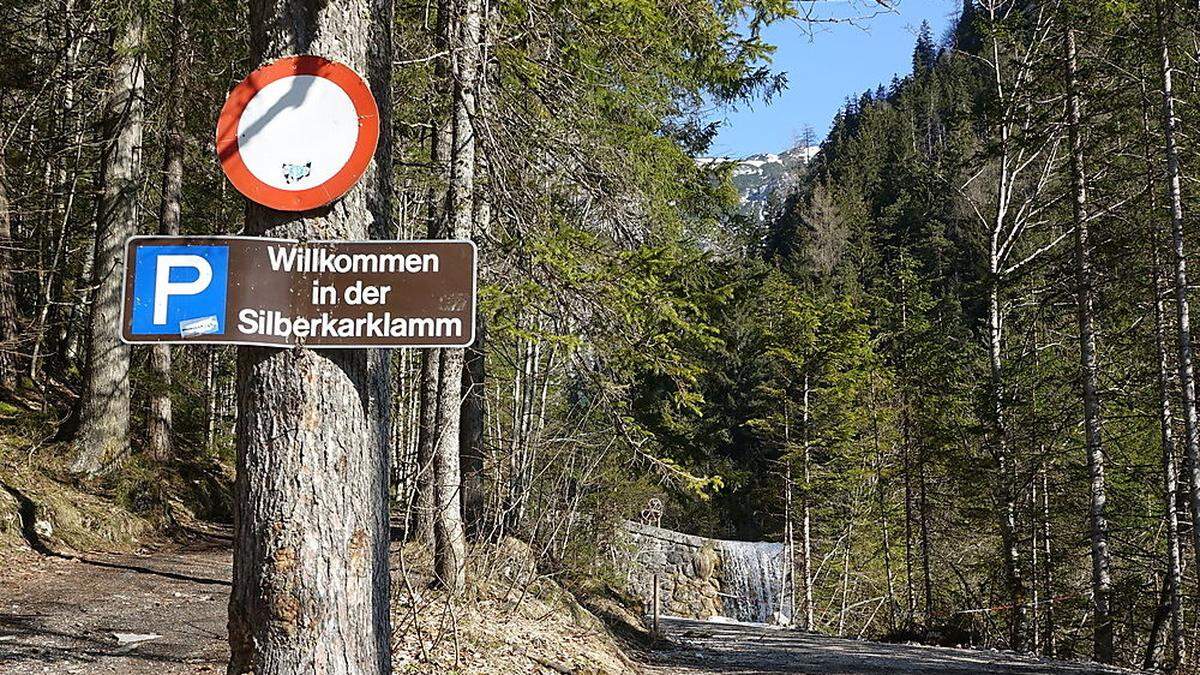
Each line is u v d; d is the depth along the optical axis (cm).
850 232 4897
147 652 734
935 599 2914
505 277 850
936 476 2741
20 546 1127
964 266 4062
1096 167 1942
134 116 1509
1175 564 1675
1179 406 1742
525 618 898
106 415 1440
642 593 2291
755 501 3375
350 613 295
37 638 748
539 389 1673
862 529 3219
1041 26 2172
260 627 289
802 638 2053
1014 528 2173
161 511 1452
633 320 866
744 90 1175
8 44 1577
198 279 301
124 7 1330
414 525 912
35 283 2133
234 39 1268
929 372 2664
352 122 311
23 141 1755
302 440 296
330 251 307
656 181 1052
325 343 303
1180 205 1552
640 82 1011
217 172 1712
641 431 961
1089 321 1852
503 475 1054
